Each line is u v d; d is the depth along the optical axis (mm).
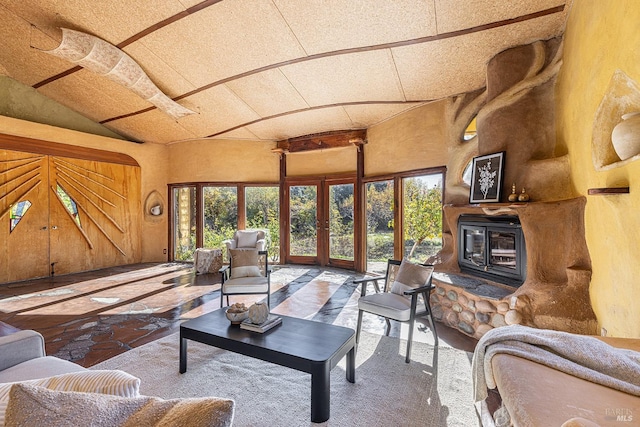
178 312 3838
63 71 5160
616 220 1917
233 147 7246
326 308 3994
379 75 4309
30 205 5617
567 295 2484
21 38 4465
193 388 2189
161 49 4094
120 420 717
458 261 3936
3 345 1621
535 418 891
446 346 2902
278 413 1924
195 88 5000
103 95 5703
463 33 3338
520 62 3287
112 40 3941
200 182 7324
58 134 5910
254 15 3439
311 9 3281
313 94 5008
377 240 5812
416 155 4938
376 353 2746
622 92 1838
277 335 2215
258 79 4707
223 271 3676
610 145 1979
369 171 5977
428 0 3010
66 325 3400
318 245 6840
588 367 1186
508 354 1289
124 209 7047
